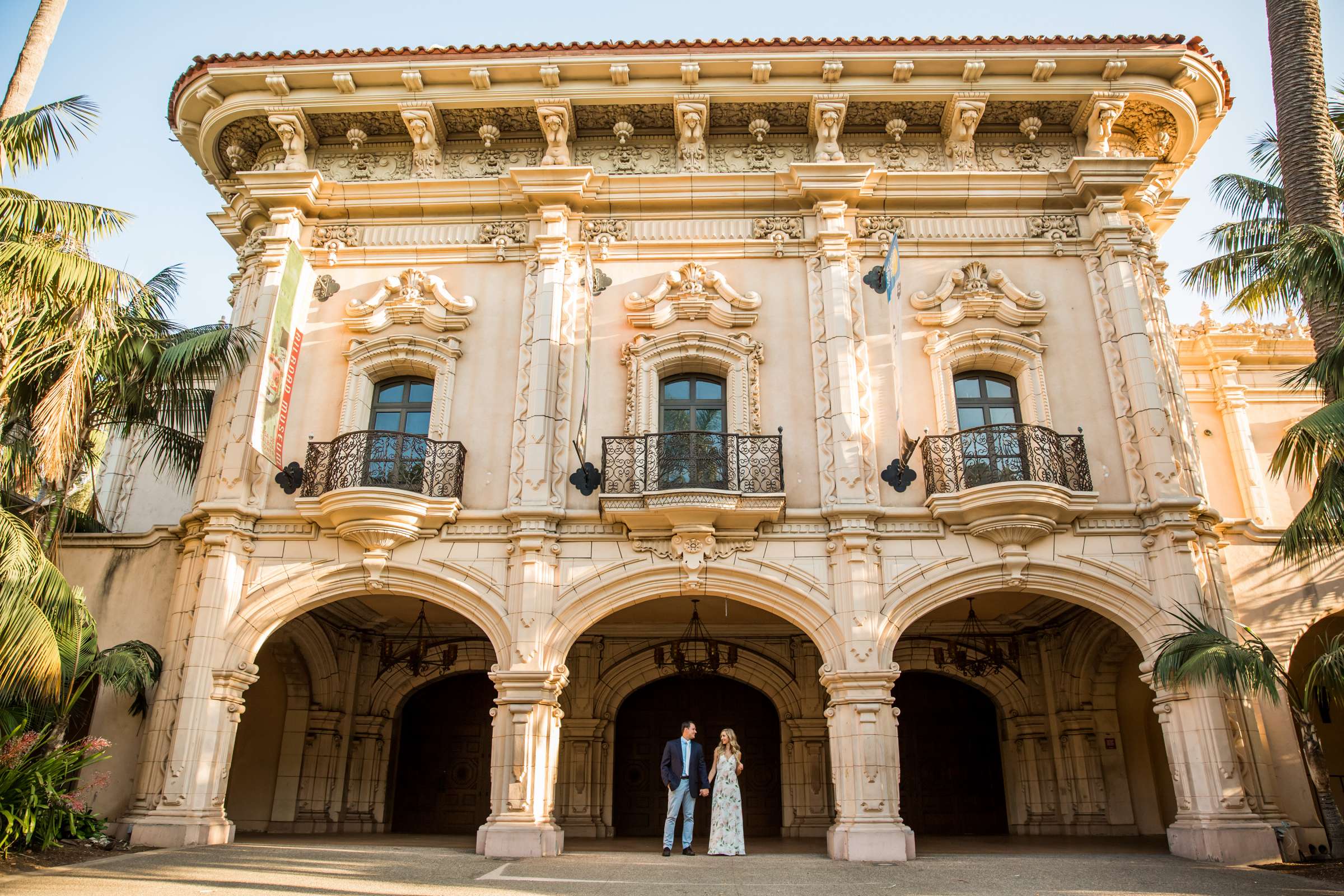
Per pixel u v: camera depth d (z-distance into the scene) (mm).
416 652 14930
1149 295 13766
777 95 14328
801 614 12156
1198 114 14953
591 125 14898
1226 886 8781
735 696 16188
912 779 15734
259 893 8031
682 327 13742
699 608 14922
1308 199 11180
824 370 13281
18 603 9758
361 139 14867
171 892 8031
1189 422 13125
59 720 11047
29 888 8188
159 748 11797
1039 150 14914
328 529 12773
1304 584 12797
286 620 12641
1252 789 11094
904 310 13805
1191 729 11391
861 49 14164
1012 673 15773
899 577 12219
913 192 14273
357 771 15594
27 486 11984
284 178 14289
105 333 11531
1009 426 12492
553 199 14242
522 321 13758
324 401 13695
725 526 12453
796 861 10633
